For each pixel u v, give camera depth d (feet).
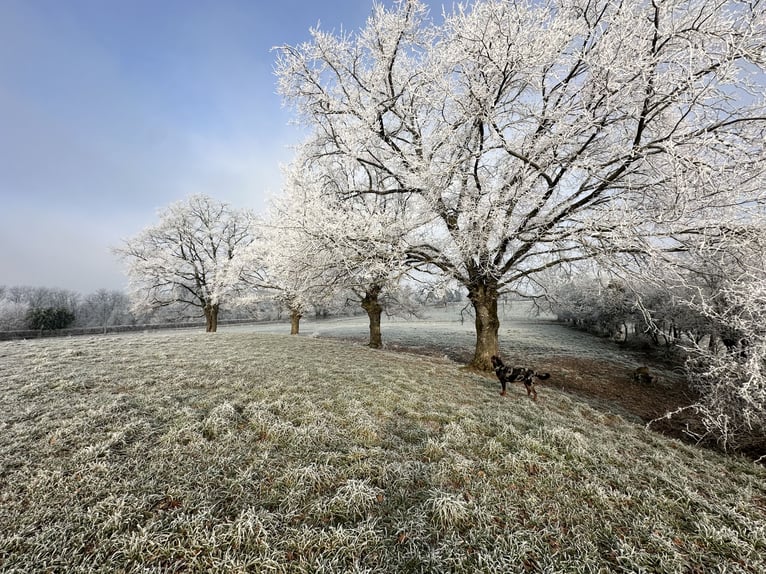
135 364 26.48
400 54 31.19
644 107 21.68
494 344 36.32
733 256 22.59
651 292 43.16
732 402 20.70
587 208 27.37
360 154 34.06
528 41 24.95
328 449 14.93
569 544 10.39
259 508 11.01
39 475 11.68
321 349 42.01
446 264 31.48
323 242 27.68
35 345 35.76
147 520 10.12
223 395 20.31
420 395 23.56
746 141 21.53
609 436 19.88
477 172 30.35
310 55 31.19
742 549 10.43
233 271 66.74
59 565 8.54
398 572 9.13
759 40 18.99
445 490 12.50
